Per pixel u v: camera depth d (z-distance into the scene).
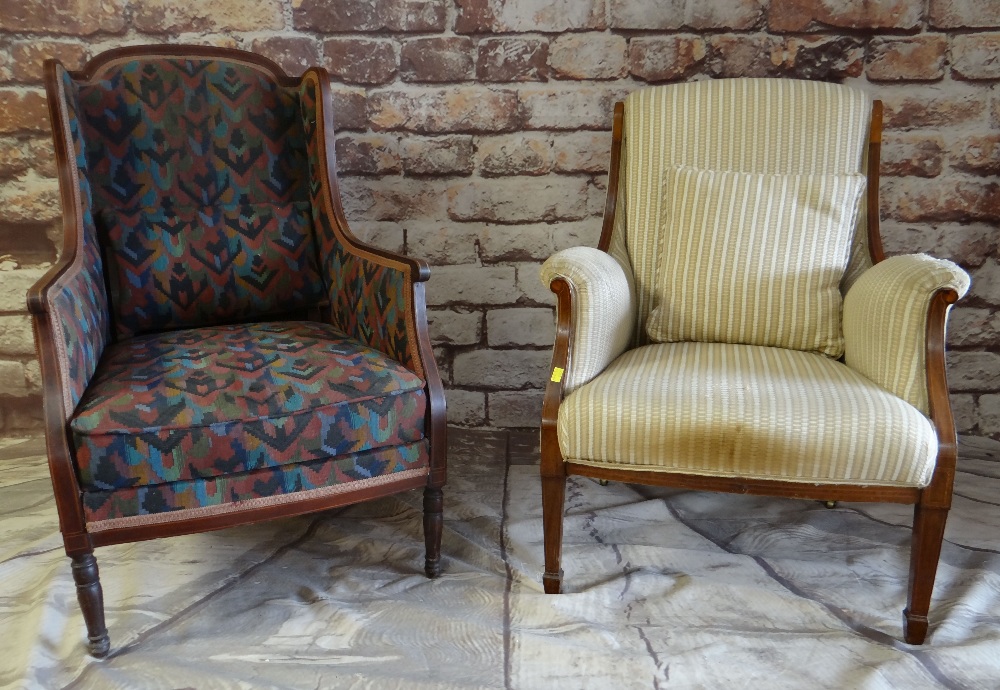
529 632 1.23
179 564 1.44
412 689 1.10
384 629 1.24
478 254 1.99
